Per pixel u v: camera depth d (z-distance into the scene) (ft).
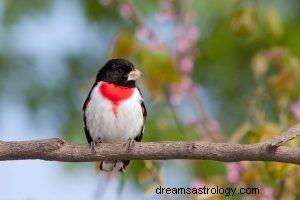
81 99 46.52
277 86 37.01
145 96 39.04
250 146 28.19
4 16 46.44
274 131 33.99
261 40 41.78
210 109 48.67
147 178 34.55
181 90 38.11
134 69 34.81
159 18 39.45
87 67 48.16
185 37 38.88
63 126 45.75
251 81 48.29
